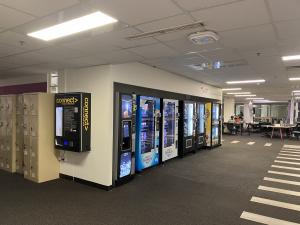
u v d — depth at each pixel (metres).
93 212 3.54
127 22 2.53
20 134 5.59
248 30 2.80
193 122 7.96
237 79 7.67
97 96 4.71
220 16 2.37
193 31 2.82
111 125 4.63
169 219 3.36
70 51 3.72
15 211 3.55
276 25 2.62
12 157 5.70
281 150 9.17
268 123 17.03
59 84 5.36
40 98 4.92
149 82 5.75
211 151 8.79
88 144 4.74
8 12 2.29
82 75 4.96
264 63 4.96
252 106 21.78
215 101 10.02
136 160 5.54
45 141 5.00
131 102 5.05
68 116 4.77
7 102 5.79
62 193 4.32
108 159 4.54
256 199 4.11
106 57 4.11
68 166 5.14
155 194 4.31
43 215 3.43
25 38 3.09
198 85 8.48
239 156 7.86
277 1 2.03
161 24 2.59
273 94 13.36
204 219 3.37
